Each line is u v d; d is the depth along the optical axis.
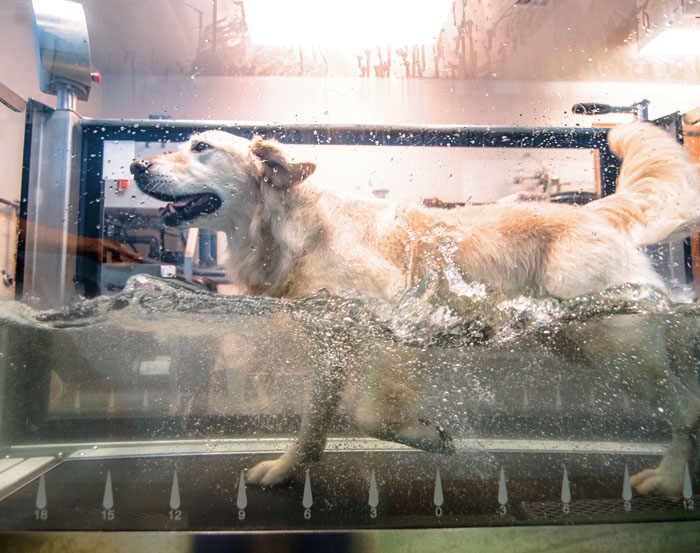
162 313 1.63
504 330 1.58
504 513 1.16
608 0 2.53
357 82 2.63
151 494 1.24
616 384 1.68
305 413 1.54
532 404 1.64
